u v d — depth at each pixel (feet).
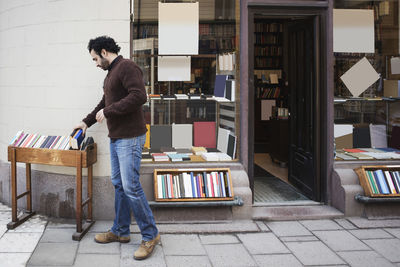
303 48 15.74
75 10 12.96
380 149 14.94
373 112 14.87
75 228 12.47
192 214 12.91
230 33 13.89
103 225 12.66
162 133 13.91
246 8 13.73
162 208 12.84
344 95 14.58
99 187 12.99
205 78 13.94
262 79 30.96
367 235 12.08
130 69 10.19
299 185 16.40
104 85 10.87
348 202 13.51
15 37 14.43
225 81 13.98
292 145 17.34
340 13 14.51
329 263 10.17
